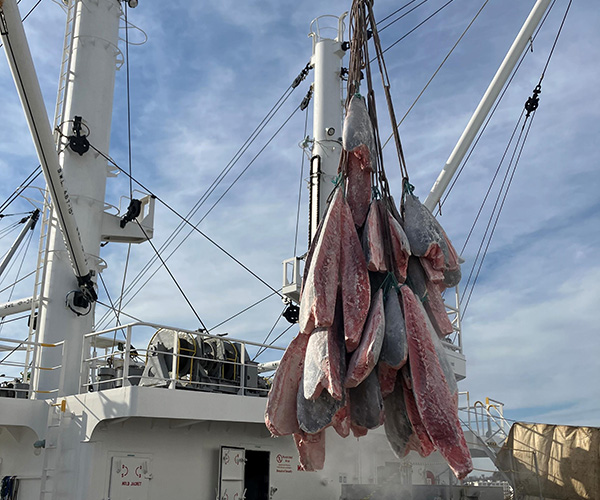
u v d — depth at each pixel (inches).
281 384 265.0
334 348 252.2
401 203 302.0
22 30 427.5
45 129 504.1
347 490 513.3
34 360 650.8
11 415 548.4
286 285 861.8
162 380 494.9
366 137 282.4
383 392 269.9
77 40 748.6
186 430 526.9
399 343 254.8
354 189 287.7
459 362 826.8
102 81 741.9
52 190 546.0
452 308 860.0
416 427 263.3
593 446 498.9
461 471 236.1
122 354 593.6
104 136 734.5
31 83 464.4
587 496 493.4
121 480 483.2
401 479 565.9
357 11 295.6
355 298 258.1
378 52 296.5
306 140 913.5
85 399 507.2
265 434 568.1
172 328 506.9
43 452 546.0
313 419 250.8
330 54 950.4
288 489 567.2
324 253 263.3
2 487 576.4
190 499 514.0
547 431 542.6
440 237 287.0
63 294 668.7
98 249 709.3
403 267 275.0
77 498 479.2
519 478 551.5
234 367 566.9
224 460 526.0
